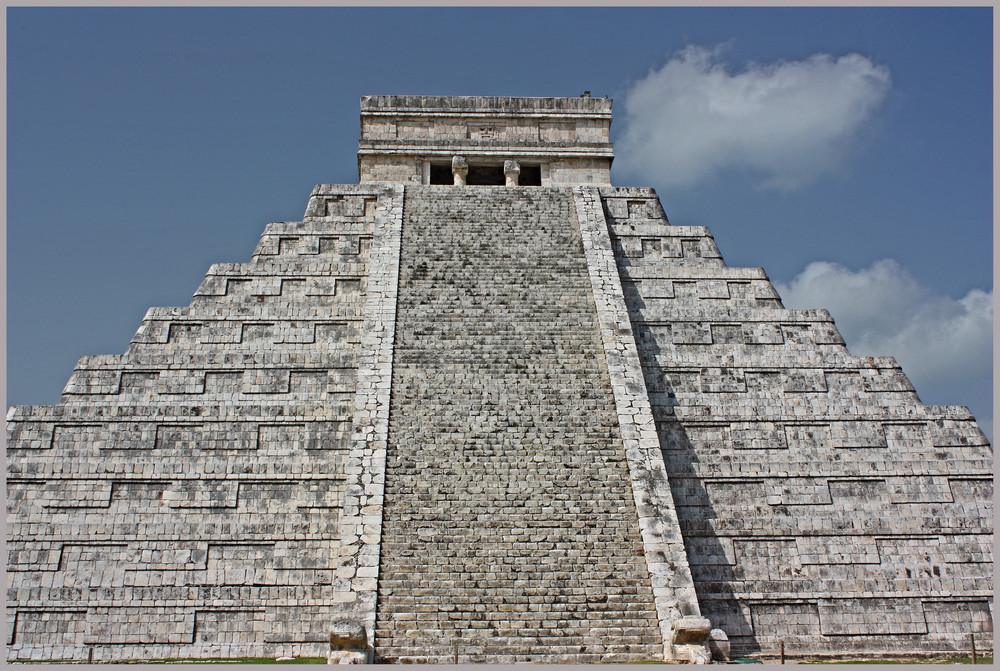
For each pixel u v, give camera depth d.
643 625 18.09
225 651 20.67
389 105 34.53
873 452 24.38
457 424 22.08
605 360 23.97
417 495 20.41
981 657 21.50
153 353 25.39
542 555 19.28
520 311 25.45
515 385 23.16
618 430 22.12
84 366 24.69
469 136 34.50
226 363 24.95
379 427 21.88
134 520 22.08
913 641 21.84
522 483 20.77
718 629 18.41
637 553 19.39
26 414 23.19
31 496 22.23
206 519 22.16
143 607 21.09
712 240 29.89
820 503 23.56
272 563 21.69
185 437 23.22
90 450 22.88
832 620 21.94
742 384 25.78
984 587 22.59
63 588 21.20
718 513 23.34
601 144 34.03
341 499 22.41
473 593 18.55
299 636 20.78
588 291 26.31
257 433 23.27
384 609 18.19
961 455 24.34
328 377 24.91
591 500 20.47
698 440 24.48
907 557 22.95
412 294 25.92
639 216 31.22
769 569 22.73
